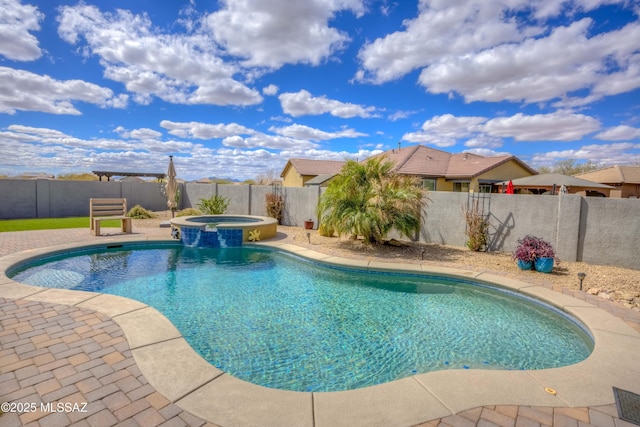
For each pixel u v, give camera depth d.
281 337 4.82
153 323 4.22
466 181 21.84
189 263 9.09
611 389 3.07
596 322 4.76
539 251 7.65
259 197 18.00
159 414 2.54
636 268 7.84
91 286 6.92
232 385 2.99
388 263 8.46
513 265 8.30
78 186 18.19
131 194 20.22
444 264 8.42
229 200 19.23
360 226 9.70
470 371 3.37
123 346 3.61
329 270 8.59
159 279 7.55
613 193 25.05
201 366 3.28
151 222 15.28
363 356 4.32
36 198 16.86
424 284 7.59
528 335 5.05
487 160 22.75
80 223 14.61
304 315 5.69
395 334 5.02
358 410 2.69
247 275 8.05
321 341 4.73
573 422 2.58
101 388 2.83
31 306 4.74
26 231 11.95
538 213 9.20
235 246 11.16
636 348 3.94
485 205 10.21
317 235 12.77
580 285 6.38
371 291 7.08
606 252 8.23
